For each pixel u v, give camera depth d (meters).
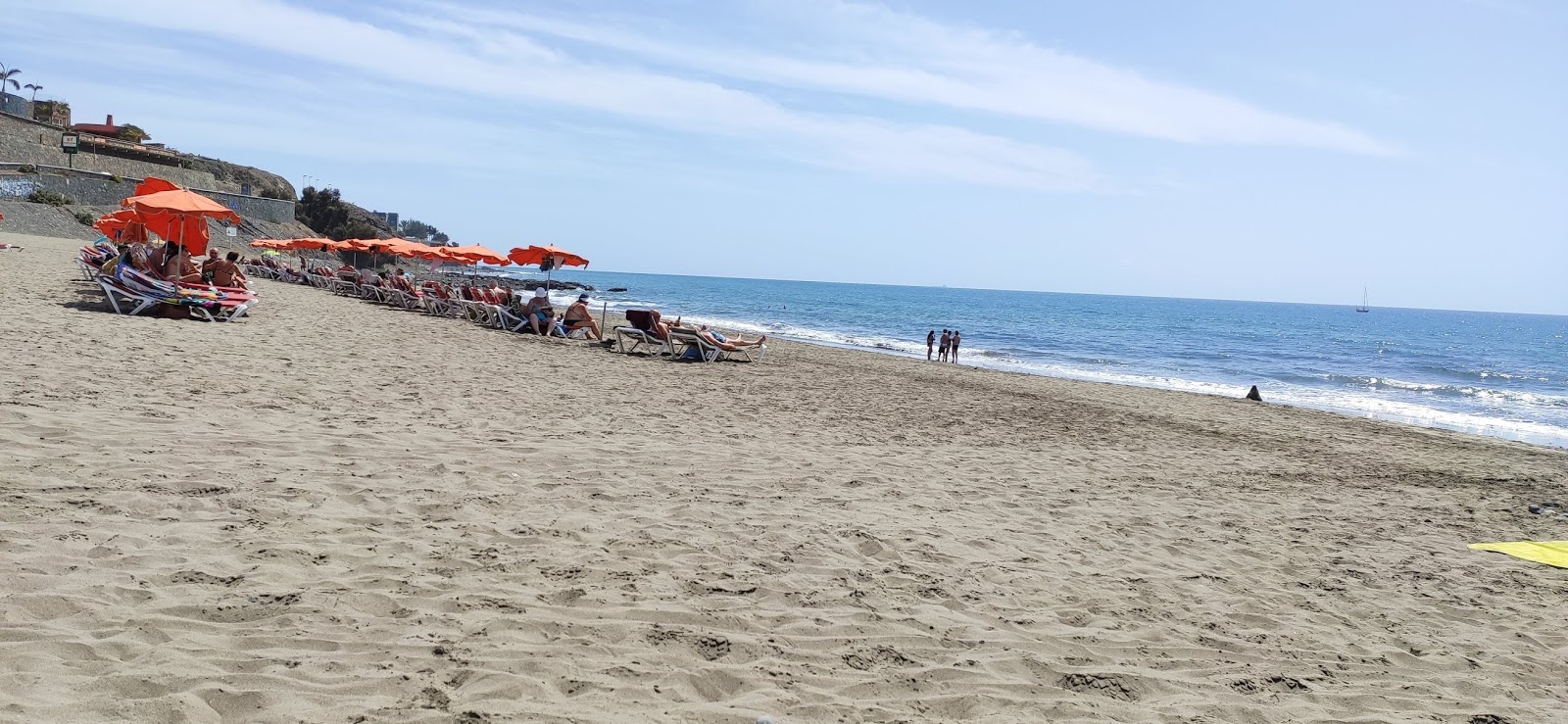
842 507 6.45
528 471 6.57
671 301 78.69
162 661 3.10
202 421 7.06
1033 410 14.70
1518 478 11.98
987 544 5.87
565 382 12.58
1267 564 6.16
